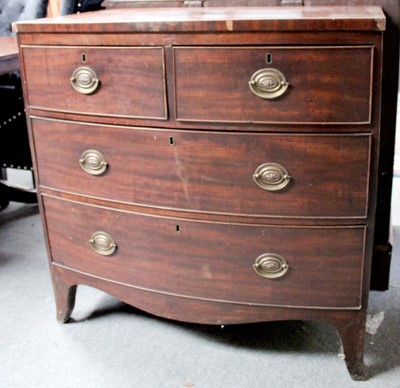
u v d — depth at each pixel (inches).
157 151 53.1
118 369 59.9
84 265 62.6
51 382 58.3
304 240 53.1
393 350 61.5
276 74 47.5
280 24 46.0
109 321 67.7
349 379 57.7
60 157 58.6
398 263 77.2
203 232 54.8
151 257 58.0
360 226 52.0
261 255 54.3
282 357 61.1
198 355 61.8
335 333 64.7
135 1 69.9
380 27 45.3
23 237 89.0
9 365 60.8
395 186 100.7
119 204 57.1
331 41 46.1
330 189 50.8
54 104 56.4
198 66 48.8
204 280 56.9
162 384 57.7
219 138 50.8
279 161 50.4
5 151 92.4
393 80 61.6
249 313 57.2
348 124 48.4
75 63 53.4
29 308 70.4
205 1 66.6
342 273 53.9
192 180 53.1
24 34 55.1
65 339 64.7
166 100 50.8
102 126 54.6
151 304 60.4
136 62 50.6
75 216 60.6
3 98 88.8
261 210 52.6
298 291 55.2
